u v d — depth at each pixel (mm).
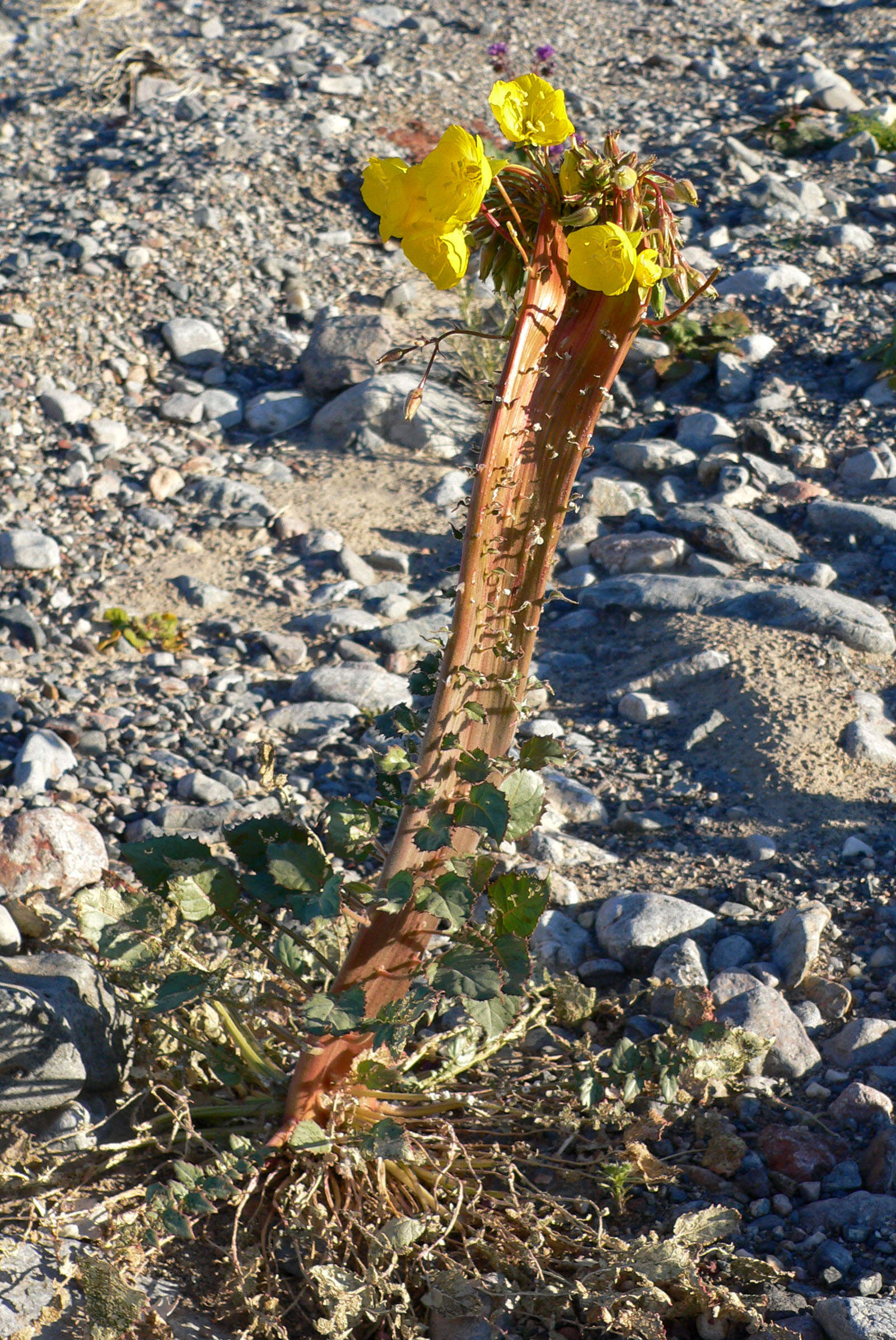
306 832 1369
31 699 1702
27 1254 1332
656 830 1607
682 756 1670
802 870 1563
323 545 1902
